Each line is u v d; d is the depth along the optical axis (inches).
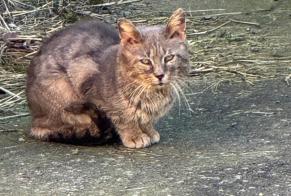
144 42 315.3
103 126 336.8
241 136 340.2
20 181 294.7
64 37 345.1
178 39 321.1
